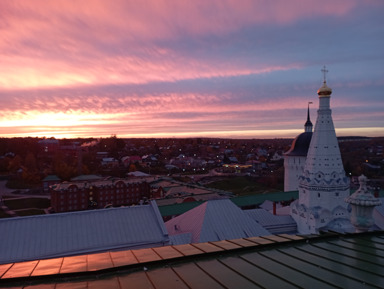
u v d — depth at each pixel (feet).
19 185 608.19
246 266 43.93
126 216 146.51
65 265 43.47
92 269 41.29
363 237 58.70
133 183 452.76
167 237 142.20
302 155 287.28
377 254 48.57
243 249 50.21
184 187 392.88
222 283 38.06
